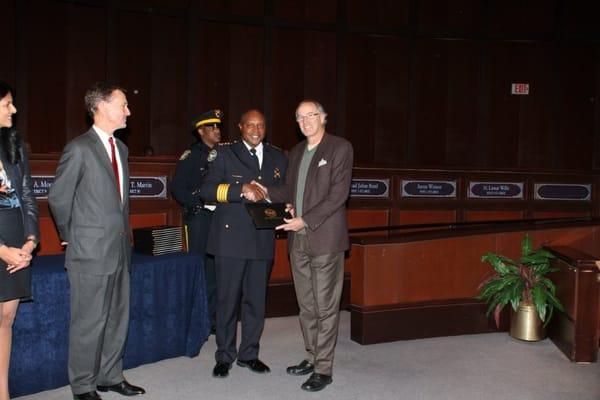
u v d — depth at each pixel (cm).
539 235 527
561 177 726
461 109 830
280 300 554
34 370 344
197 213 471
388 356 433
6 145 303
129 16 692
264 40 760
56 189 318
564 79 835
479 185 706
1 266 298
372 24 798
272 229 388
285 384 372
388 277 472
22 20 623
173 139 725
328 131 789
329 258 360
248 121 378
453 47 823
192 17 723
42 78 642
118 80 686
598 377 392
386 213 673
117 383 351
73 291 327
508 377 390
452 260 497
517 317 476
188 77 726
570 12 832
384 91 810
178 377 381
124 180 343
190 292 422
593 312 420
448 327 490
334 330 367
